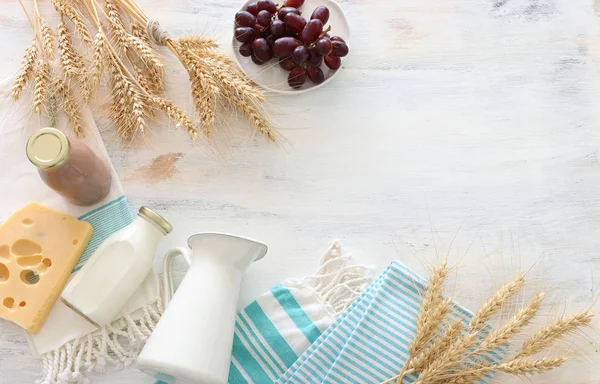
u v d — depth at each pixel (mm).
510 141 1156
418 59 1177
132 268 959
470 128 1157
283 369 1011
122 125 1073
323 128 1139
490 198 1133
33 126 1087
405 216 1119
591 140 1165
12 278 1004
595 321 1093
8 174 1068
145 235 970
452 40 1188
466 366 930
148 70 1107
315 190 1116
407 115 1155
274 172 1117
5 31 1129
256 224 1100
